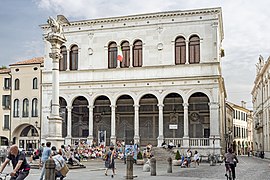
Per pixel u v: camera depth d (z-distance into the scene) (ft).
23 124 195.72
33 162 115.24
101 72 173.78
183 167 122.31
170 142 159.53
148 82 166.81
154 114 179.83
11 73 200.34
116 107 174.40
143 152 149.69
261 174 97.76
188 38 165.58
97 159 150.30
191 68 162.61
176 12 166.09
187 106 161.68
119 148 155.22
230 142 301.22
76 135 184.03
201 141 158.40
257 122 279.90
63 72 178.81
